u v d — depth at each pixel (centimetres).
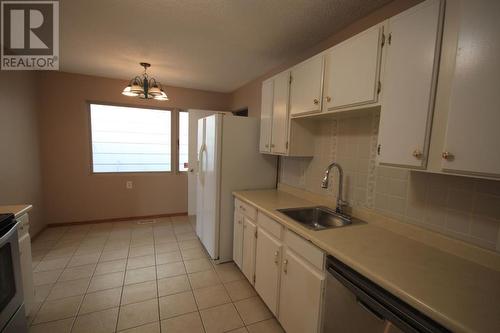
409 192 146
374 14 169
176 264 264
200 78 351
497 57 82
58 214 356
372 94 130
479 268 109
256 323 183
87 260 266
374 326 100
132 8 171
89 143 370
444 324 77
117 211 393
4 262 128
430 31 102
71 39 223
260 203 212
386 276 99
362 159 178
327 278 127
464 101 91
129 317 183
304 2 159
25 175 291
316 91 173
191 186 422
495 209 110
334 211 192
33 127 313
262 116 254
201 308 196
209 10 171
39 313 184
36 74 323
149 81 314
